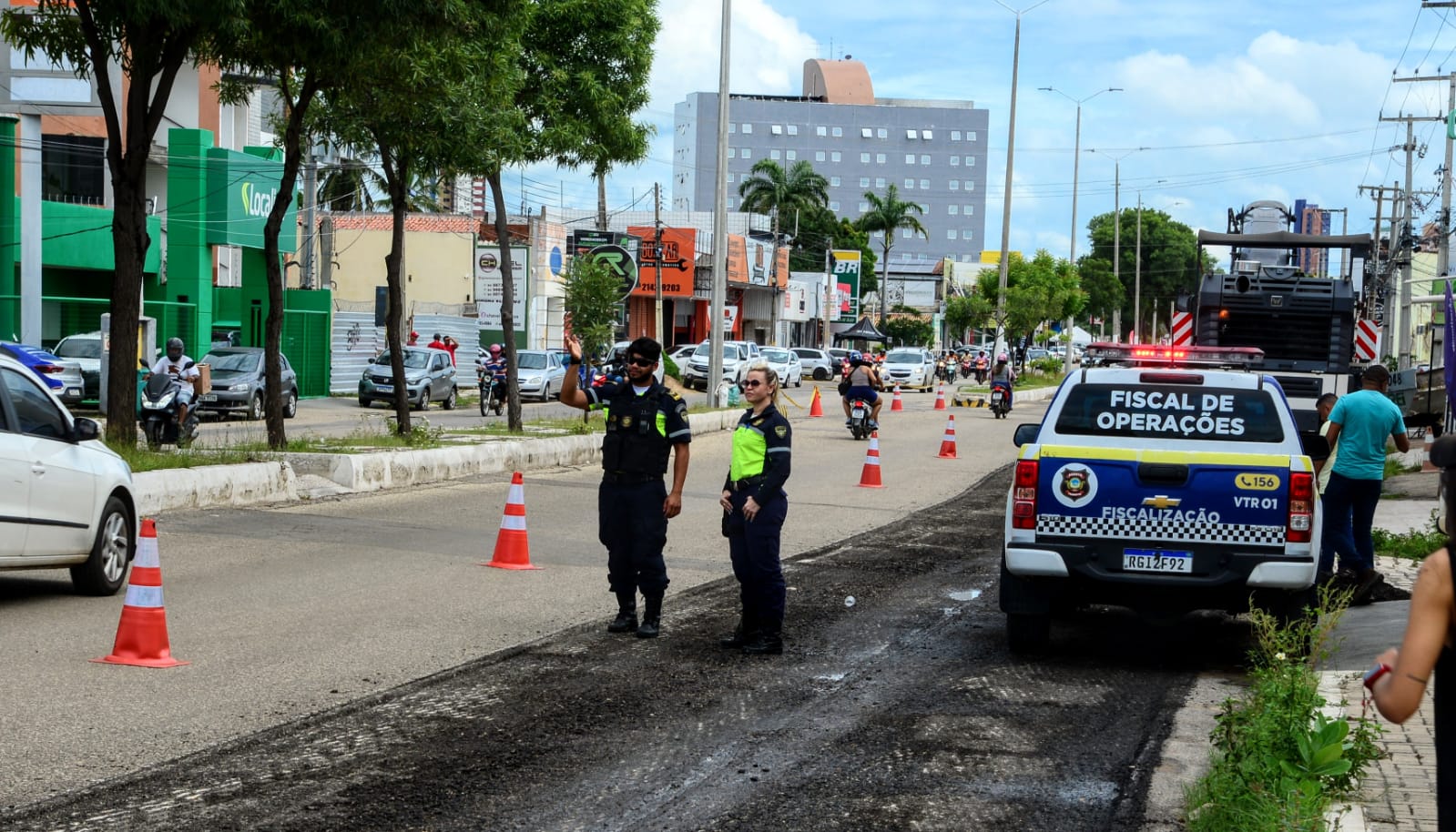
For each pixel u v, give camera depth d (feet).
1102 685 29.50
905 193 649.61
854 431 105.70
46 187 132.16
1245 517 29.81
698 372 178.60
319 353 145.28
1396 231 198.90
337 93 64.18
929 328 363.15
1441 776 11.18
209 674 27.55
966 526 57.26
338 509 55.98
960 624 36.17
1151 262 456.45
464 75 68.13
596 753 22.89
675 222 298.15
